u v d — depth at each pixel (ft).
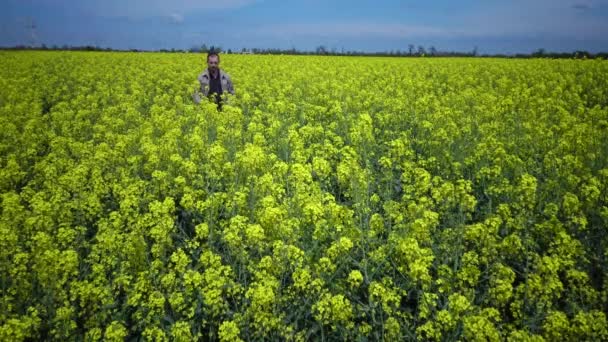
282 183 20.62
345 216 16.37
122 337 12.05
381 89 55.93
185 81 62.39
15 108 38.63
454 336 12.28
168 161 24.86
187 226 19.94
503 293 12.53
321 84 51.16
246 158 21.04
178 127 31.89
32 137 29.96
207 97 41.29
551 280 12.88
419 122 33.99
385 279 13.38
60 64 80.69
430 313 13.01
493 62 89.10
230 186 21.35
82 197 20.25
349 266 15.85
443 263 15.57
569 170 21.97
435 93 54.85
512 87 52.03
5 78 61.57
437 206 20.04
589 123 31.24
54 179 22.47
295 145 26.43
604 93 48.19
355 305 13.79
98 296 13.25
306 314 13.56
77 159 28.58
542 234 16.56
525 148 26.96
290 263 14.75
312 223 17.30
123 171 23.67
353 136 26.63
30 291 14.26
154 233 15.88
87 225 19.75
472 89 48.85
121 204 18.26
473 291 13.38
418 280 13.98
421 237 15.47
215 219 18.33
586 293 13.28
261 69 71.36
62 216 18.43
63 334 12.76
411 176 22.45
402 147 23.36
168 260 15.75
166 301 14.05
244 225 15.52
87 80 59.67
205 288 12.90
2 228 15.90
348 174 19.72
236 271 15.74
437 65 82.79
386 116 34.12
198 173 24.31
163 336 12.15
